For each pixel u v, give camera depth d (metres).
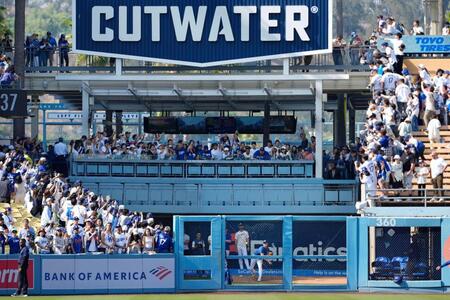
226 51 130.62
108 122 143.75
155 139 137.00
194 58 131.00
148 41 131.00
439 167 106.00
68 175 127.19
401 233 99.06
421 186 106.81
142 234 100.62
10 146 122.62
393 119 110.88
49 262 97.38
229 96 133.12
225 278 99.00
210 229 99.25
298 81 131.00
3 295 95.75
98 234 99.94
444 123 117.31
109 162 127.38
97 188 126.81
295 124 142.75
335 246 99.56
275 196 126.50
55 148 127.00
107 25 131.00
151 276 98.56
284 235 99.00
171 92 131.12
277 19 130.12
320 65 131.62
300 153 128.62
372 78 118.50
